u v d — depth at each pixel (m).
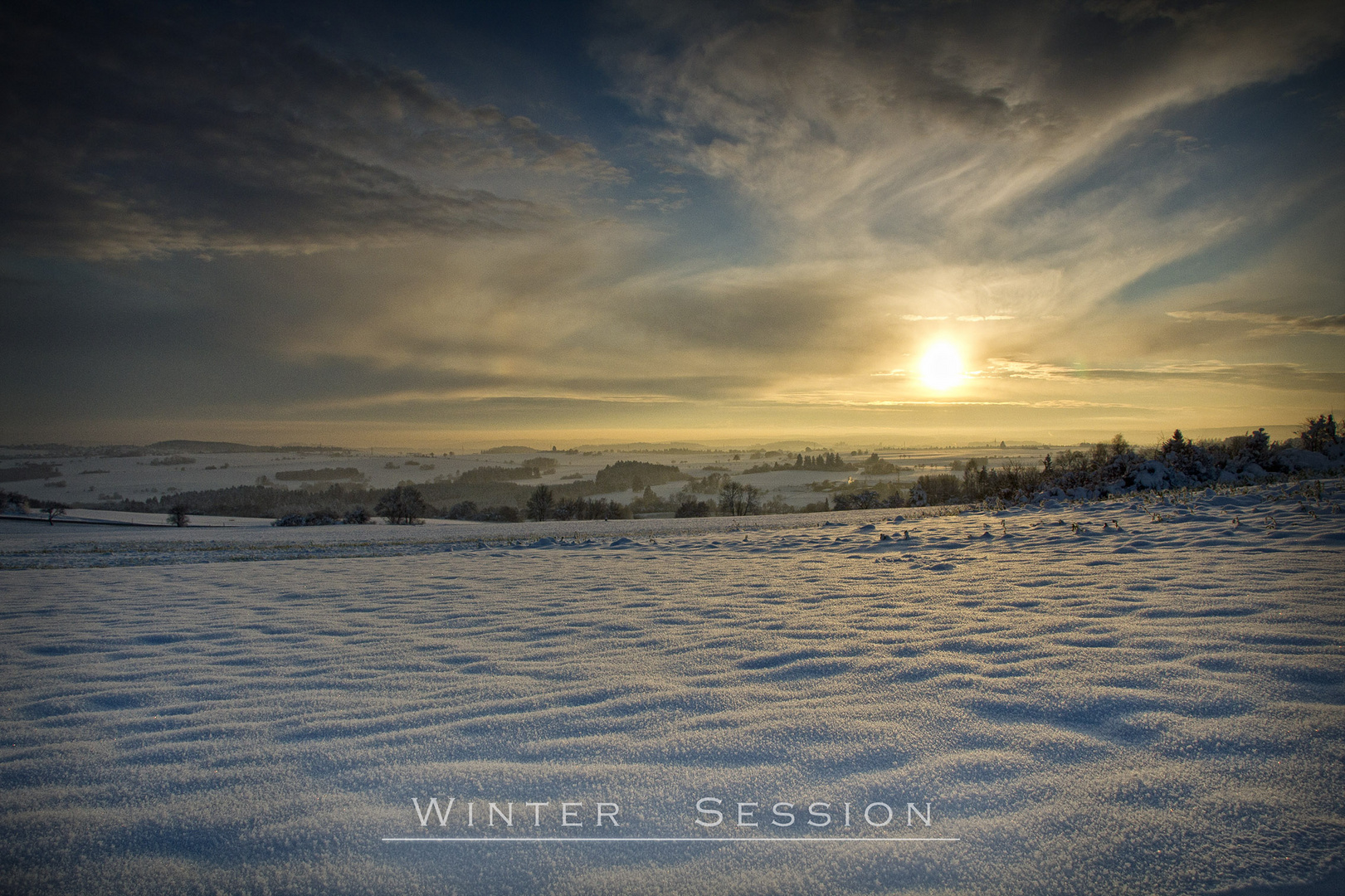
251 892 1.71
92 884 1.74
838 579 6.68
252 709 3.10
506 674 3.60
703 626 4.70
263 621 5.54
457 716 2.90
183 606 6.45
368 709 3.05
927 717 2.64
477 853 1.84
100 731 2.84
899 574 6.74
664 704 2.95
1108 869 1.68
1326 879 1.58
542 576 8.28
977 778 2.13
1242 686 2.71
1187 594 4.50
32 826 2.02
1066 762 2.19
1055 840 1.79
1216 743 2.24
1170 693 2.70
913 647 3.70
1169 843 1.75
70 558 14.44
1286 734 2.26
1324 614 3.71
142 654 4.35
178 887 1.73
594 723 2.75
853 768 2.24
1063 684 2.90
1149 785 2.02
